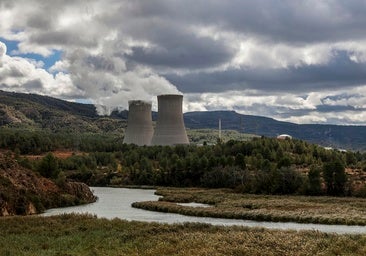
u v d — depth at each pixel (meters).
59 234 46.84
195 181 155.25
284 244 38.78
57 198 93.06
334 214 70.94
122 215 75.94
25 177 90.81
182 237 43.22
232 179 141.00
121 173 177.75
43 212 80.75
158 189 146.38
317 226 62.28
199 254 34.97
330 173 114.75
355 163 178.12
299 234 44.75
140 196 121.44
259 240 40.88
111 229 49.53
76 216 59.97
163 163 172.88
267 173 128.50
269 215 70.44
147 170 171.50
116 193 133.00
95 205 96.19
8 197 75.62
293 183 119.06
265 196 111.06
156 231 47.53
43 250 38.00
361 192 110.38
